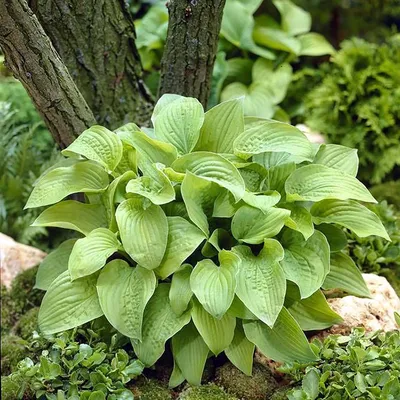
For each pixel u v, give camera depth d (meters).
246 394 2.91
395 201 3.53
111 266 2.94
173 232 2.92
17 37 2.92
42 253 3.35
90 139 2.98
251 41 3.86
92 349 2.89
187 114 3.01
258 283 2.87
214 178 2.89
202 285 2.85
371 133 3.62
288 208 2.99
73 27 3.14
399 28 4.33
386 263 3.19
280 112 3.80
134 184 2.91
